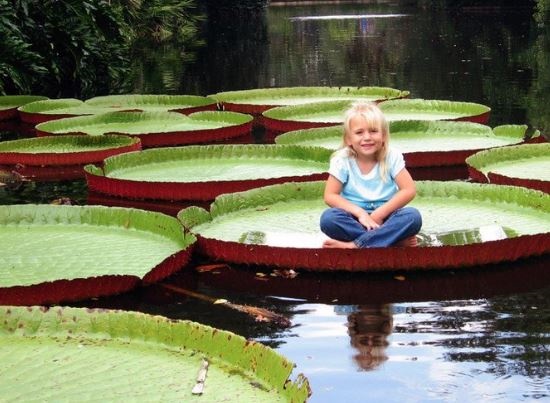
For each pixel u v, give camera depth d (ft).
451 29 82.43
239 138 29.84
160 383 10.09
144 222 17.20
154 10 72.43
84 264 15.34
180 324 11.11
